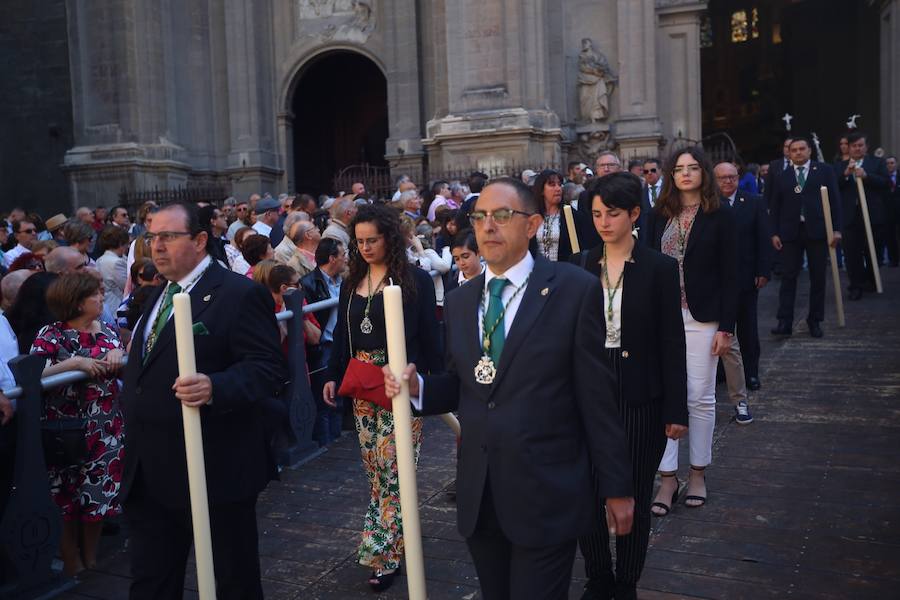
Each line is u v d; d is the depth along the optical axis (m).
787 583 4.06
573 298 2.81
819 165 9.24
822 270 9.26
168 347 3.38
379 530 4.29
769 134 39.72
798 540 4.51
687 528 4.75
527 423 2.74
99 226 14.55
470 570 4.43
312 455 6.50
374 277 4.47
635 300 3.90
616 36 20.55
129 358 3.48
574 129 20.73
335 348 4.59
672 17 20.91
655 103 20.28
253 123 22.84
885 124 19.73
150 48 21.59
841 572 4.14
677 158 5.02
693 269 4.97
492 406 2.78
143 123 21.50
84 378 4.55
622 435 2.79
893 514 4.77
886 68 19.84
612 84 20.61
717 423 6.61
